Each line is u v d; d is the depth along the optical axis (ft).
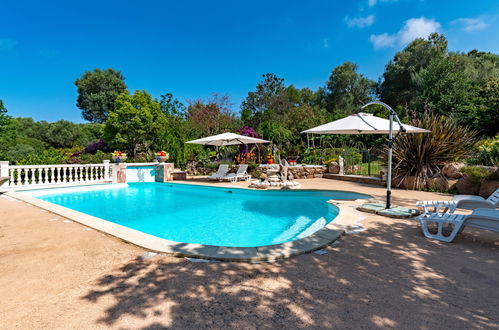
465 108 59.36
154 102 79.36
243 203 28.81
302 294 8.20
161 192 36.76
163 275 9.52
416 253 11.60
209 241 16.92
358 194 28.73
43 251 11.93
